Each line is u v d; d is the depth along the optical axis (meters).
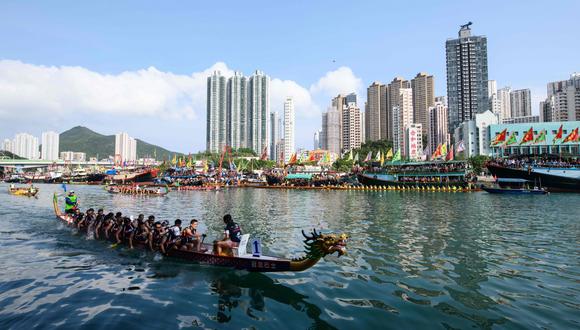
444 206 41.62
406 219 29.78
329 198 57.16
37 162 181.50
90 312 10.01
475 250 17.61
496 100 198.25
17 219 28.64
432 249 17.81
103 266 14.77
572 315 9.65
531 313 9.78
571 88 160.25
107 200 54.66
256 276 13.31
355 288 11.95
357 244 19.05
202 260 14.78
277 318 9.61
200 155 187.88
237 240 15.23
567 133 103.44
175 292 11.67
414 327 8.93
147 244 16.97
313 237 12.39
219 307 10.41
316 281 12.70
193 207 42.47
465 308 10.15
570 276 13.28
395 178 83.25
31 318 9.60
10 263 15.22
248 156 180.62
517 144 84.62
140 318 9.60
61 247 18.19
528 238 20.91
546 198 53.75
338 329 8.89
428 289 11.81
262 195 66.50
